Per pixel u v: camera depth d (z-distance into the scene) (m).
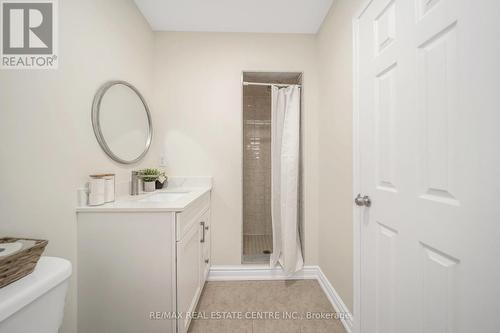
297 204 1.94
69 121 1.03
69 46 1.03
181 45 1.93
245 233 2.52
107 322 1.06
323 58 1.79
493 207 0.54
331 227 1.62
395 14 0.89
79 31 1.08
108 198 1.20
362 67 1.16
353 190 1.24
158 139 1.92
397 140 0.89
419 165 0.77
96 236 1.06
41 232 0.91
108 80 1.31
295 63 1.96
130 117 1.53
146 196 1.50
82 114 1.10
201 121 1.94
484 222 0.56
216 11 1.68
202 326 1.35
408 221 0.82
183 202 1.20
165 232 1.06
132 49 1.58
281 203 1.91
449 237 0.65
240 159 1.95
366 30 1.12
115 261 1.06
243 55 1.95
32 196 0.88
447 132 0.66
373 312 1.08
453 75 0.64
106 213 1.05
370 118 1.09
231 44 1.95
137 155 1.62
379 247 1.03
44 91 0.92
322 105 1.82
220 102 1.95
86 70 1.13
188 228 1.22
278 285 1.81
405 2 0.83
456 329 0.64
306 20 1.79
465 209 0.61
